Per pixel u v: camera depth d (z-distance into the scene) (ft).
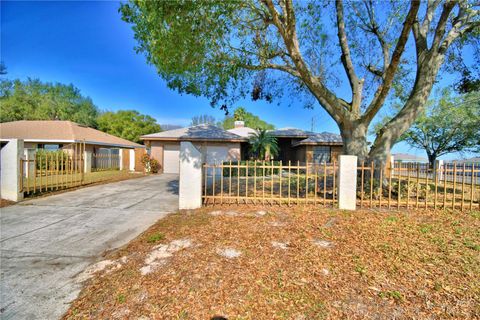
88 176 42.52
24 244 12.70
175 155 51.39
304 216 16.55
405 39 15.49
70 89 120.78
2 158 22.52
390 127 22.91
